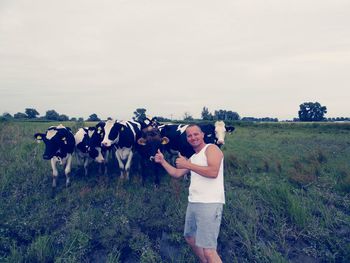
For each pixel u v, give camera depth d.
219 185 3.38
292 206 5.31
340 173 8.00
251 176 8.02
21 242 4.50
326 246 4.51
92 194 6.28
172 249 4.46
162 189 6.84
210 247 3.33
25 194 6.08
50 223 5.01
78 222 4.98
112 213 5.48
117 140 7.82
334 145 14.23
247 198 6.12
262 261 4.03
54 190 6.65
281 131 25.92
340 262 4.13
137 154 10.33
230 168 8.70
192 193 3.47
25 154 9.37
